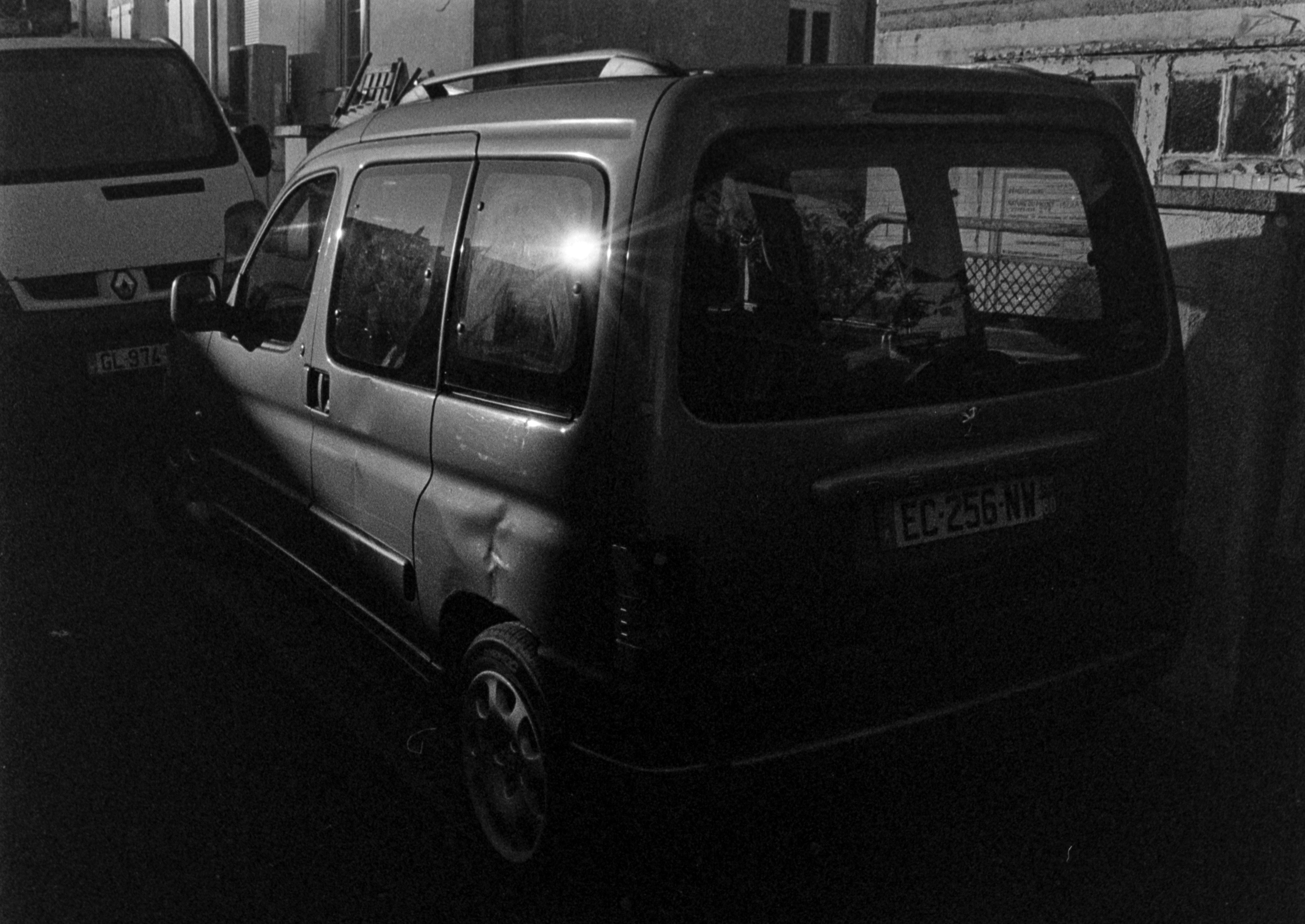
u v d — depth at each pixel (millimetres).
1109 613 3492
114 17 23156
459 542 3512
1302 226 4078
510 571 3291
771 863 3633
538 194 3287
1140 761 4156
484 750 3590
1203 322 4258
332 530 4336
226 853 3697
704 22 13180
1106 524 3457
